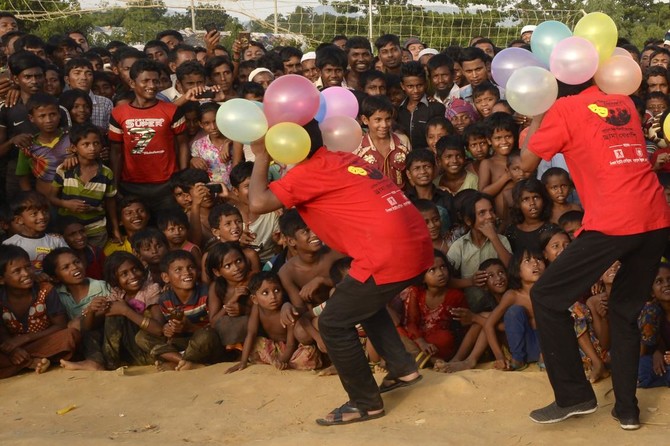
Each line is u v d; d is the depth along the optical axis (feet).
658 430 13.44
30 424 15.38
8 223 21.47
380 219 13.87
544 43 14.19
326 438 13.43
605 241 12.92
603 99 13.50
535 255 17.30
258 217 22.15
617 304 13.57
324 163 14.10
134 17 86.58
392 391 15.75
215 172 23.85
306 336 17.69
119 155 23.22
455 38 52.24
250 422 14.92
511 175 21.02
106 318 19.19
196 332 18.35
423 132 24.98
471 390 15.49
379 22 53.06
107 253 22.62
